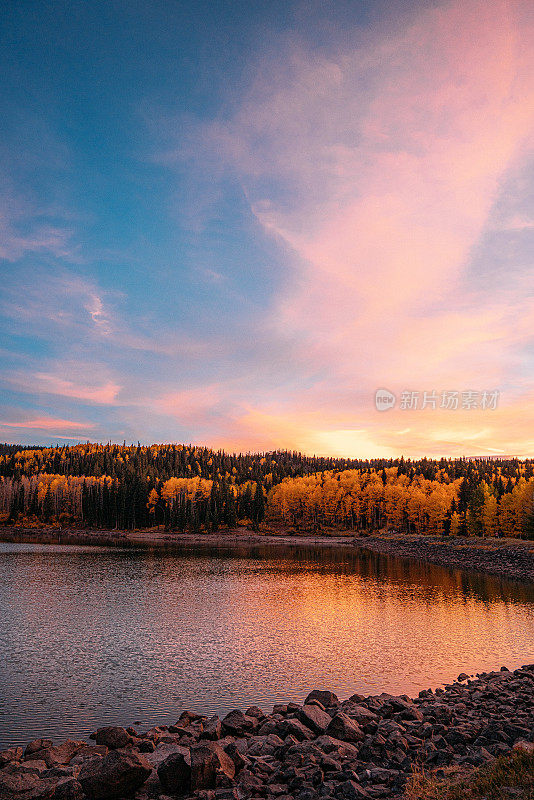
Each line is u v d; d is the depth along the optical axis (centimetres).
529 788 926
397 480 18575
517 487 11456
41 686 2283
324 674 2464
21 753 1522
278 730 1622
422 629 3397
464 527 12406
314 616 3800
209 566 7138
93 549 9806
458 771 1173
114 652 2822
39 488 19512
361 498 16538
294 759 1334
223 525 17325
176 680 2372
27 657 2722
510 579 6053
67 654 2781
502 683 2184
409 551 10200
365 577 6131
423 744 1430
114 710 2012
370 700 1970
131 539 13675
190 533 16038
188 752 1385
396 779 1167
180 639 3112
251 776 1245
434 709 1738
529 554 7319
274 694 2194
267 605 4222
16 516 18175
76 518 18288
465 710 1794
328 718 1686
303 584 5478
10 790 1209
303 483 18750
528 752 1120
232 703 2092
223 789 1180
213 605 4191
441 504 13662
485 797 934
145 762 1255
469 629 3400
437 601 4469
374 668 2559
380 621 3641
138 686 2289
